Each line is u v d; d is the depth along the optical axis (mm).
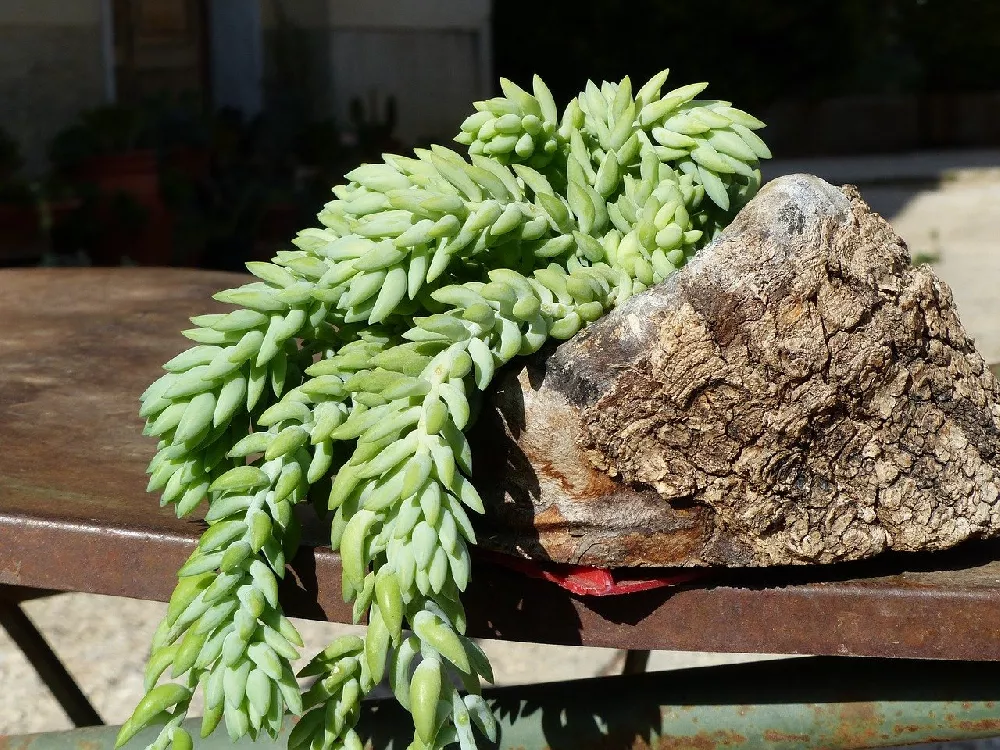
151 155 3096
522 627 604
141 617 1719
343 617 607
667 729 641
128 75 3750
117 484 719
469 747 527
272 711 533
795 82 8109
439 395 530
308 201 3467
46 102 3479
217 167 3475
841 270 559
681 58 7344
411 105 4707
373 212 590
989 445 603
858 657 640
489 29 4938
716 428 556
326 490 614
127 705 1435
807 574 602
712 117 626
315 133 3736
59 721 1411
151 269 1498
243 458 630
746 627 588
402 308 588
